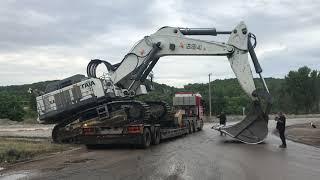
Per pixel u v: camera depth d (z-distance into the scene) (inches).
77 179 496.1
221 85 4958.2
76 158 727.7
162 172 543.8
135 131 897.5
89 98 991.0
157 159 691.4
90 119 980.6
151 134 962.7
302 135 1318.9
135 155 766.5
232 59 1009.5
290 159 686.5
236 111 4244.6
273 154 759.7
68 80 1020.5
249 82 995.3
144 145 905.5
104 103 993.5
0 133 1392.7
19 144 910.4
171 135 1135.6
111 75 1029.8
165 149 872.9
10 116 2874.0
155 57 1047.0
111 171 560.1
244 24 1009.5
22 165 636.7
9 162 679.1
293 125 2065.7
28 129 1736.0
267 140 1114.7
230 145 956.0
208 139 1167.0
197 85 4726.9
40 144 949.8
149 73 1061.8
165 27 1043.3
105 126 925.8
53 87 1033.5
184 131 1338.6
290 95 4940.9
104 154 794.8
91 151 860.6
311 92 4857.3
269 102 973.2
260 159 685.3
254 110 997.2
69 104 1009.5
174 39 1035.9
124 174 531.2
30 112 3070.9
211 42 1020.5
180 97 1616.6
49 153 824.9
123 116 919.7
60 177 512.4
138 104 930.7
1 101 2903.5
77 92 1004.6
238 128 1016.2
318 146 934.4
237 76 1003.9
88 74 1022.4
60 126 1041.5
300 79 4859.7
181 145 966.4
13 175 534.3
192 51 1027.3
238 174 526.0
